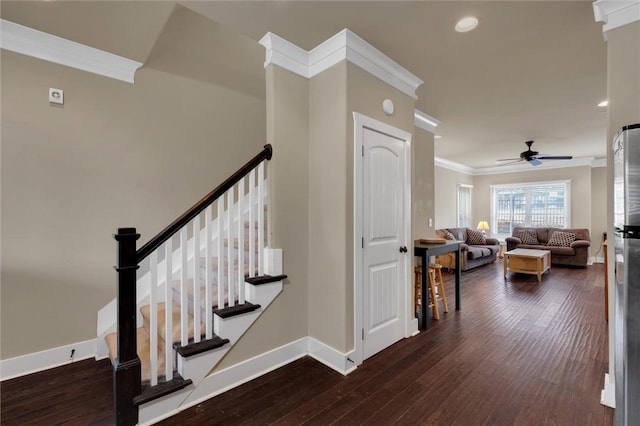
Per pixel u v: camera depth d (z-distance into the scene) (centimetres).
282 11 204
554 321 336
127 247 169
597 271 634
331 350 238
